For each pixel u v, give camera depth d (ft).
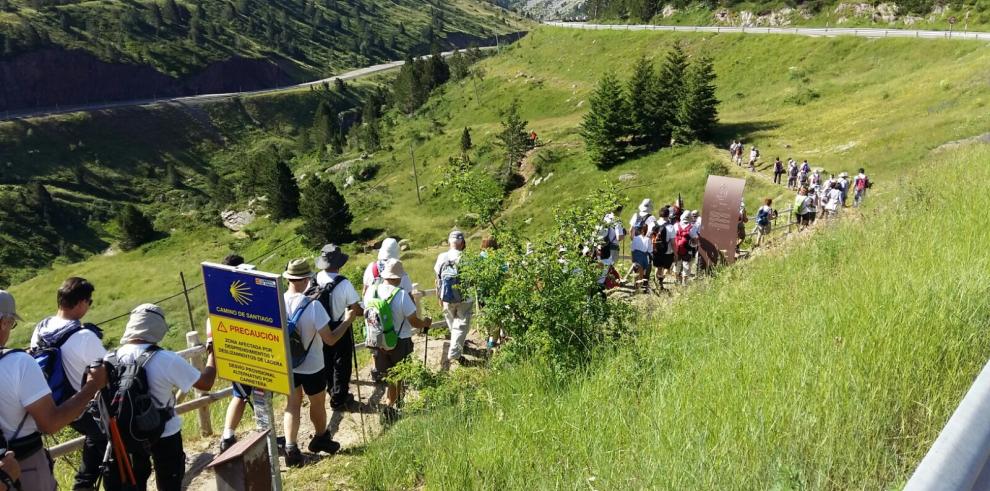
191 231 277.85
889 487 10.19
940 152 95.50
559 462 14.39
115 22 548.72
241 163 453.99
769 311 20.86
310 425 23.91
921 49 183.83
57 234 325.83
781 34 233.76
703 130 159.63
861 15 234.17
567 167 188.34
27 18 504.02
